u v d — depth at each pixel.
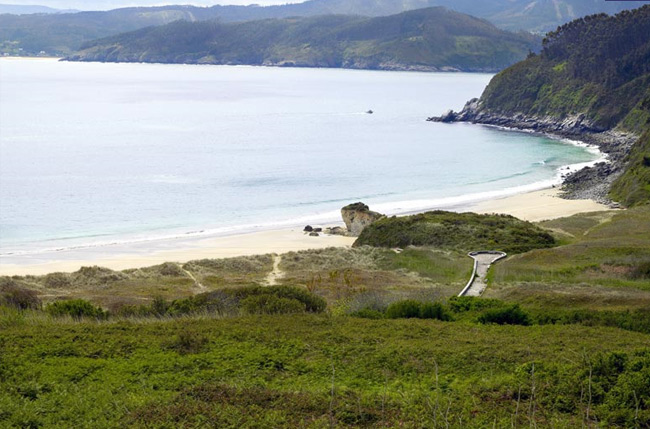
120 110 191.88
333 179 98.06
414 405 13.68
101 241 62.41
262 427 12.66
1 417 13.30
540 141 146.25
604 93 162.50
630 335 21.09
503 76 196.12
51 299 36.91
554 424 12.68
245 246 61.03
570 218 68.19
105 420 13.09
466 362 17.28
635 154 104.88
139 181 91.75
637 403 12.88
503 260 46.84
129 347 18.62
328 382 15.80
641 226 60.06
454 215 63.28
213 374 16.38
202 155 116.31
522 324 24.11
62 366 16.84
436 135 154.25
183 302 28.39
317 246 61.25
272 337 19.58
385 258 50.06
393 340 19.47
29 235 63.75
